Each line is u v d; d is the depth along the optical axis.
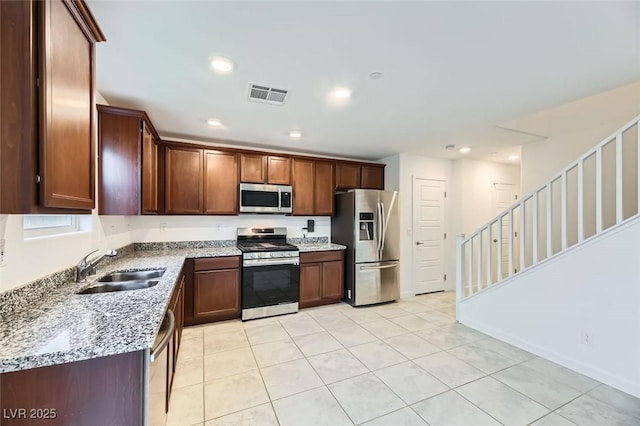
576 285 2.39
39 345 1.01
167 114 2.84
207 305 3.36
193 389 2.11
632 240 2.08
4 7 0.94
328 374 2.31
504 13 1.42
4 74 0.94
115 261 2.74
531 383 2.20
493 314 3.06
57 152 1.07
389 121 3.05
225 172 3.71
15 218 1.35
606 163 3.37
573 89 2.29
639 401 1.98
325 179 4.39
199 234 3.88
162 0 1.33
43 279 1.59
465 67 1.95
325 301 4.12
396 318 3.61
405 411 1.89
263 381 2.21
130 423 1.11
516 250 5.40
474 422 1.79
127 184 2.35
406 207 4.62
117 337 1.08
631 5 1.36
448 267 4.99
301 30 1.56
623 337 2.11
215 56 1.82
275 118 2.96
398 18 1.46
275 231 4.30
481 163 5.06
